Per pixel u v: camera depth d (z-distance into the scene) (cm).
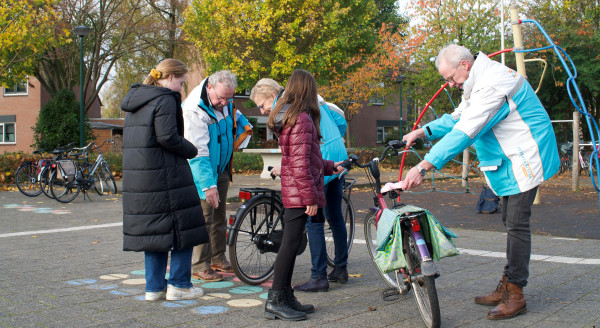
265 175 1748
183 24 2286
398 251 327
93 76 2295
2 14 1630
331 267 511
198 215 384
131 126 375
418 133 399
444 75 370
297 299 394
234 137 486
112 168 1741
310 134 354
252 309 366
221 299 393
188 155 380
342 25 2202
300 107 355
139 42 2370
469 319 341
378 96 3000
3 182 1478
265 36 2048
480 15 2512
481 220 852
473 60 363
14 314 343
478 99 342
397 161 2539
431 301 307
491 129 357
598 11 2527
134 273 475
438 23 2550
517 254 347
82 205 1073
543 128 351
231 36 2061
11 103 2956
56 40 1956
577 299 378
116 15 2255
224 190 479
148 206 366
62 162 1141
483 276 461
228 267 486
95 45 2231
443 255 324
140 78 2506
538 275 455
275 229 452
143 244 367
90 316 342
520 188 347
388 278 432
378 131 3784
